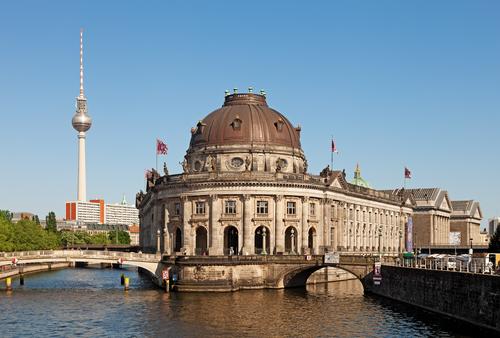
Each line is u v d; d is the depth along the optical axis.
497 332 61.44
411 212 186.12
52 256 111.56
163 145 134.00
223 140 129.25
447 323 72.25
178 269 105.44
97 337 66.19
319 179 128.88
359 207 149.38
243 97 138.00
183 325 72.06
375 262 100.88
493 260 92.31
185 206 122.25
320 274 123.94
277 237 119.38
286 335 66.75
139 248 182.88
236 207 119.31
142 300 92.38
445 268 83.62
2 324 73.50
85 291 106.00
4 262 107.44
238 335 66.75
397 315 78.38
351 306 86.31
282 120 133.62
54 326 72.12
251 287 105.81
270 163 128.12
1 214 177.75
